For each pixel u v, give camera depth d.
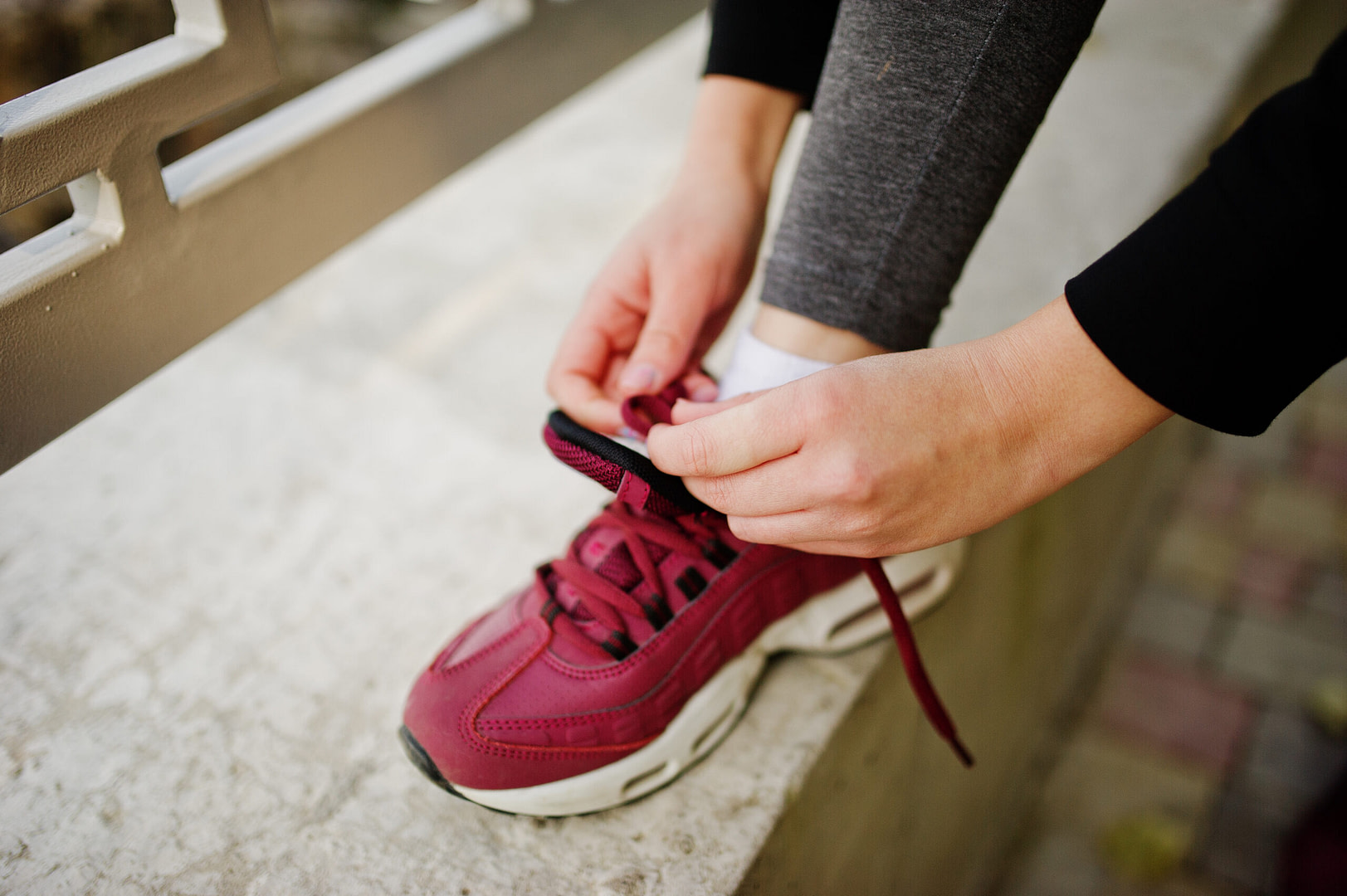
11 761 0.67
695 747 0.63
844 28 0.53
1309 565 1.69
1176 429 1.57
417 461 0.96
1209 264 0.41
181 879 0.59
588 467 0.54
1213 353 0.41
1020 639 1.11
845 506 0.46
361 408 1.02
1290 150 0.39
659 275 0.65
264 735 0.69
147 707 0.71
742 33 0.67
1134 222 1.19
